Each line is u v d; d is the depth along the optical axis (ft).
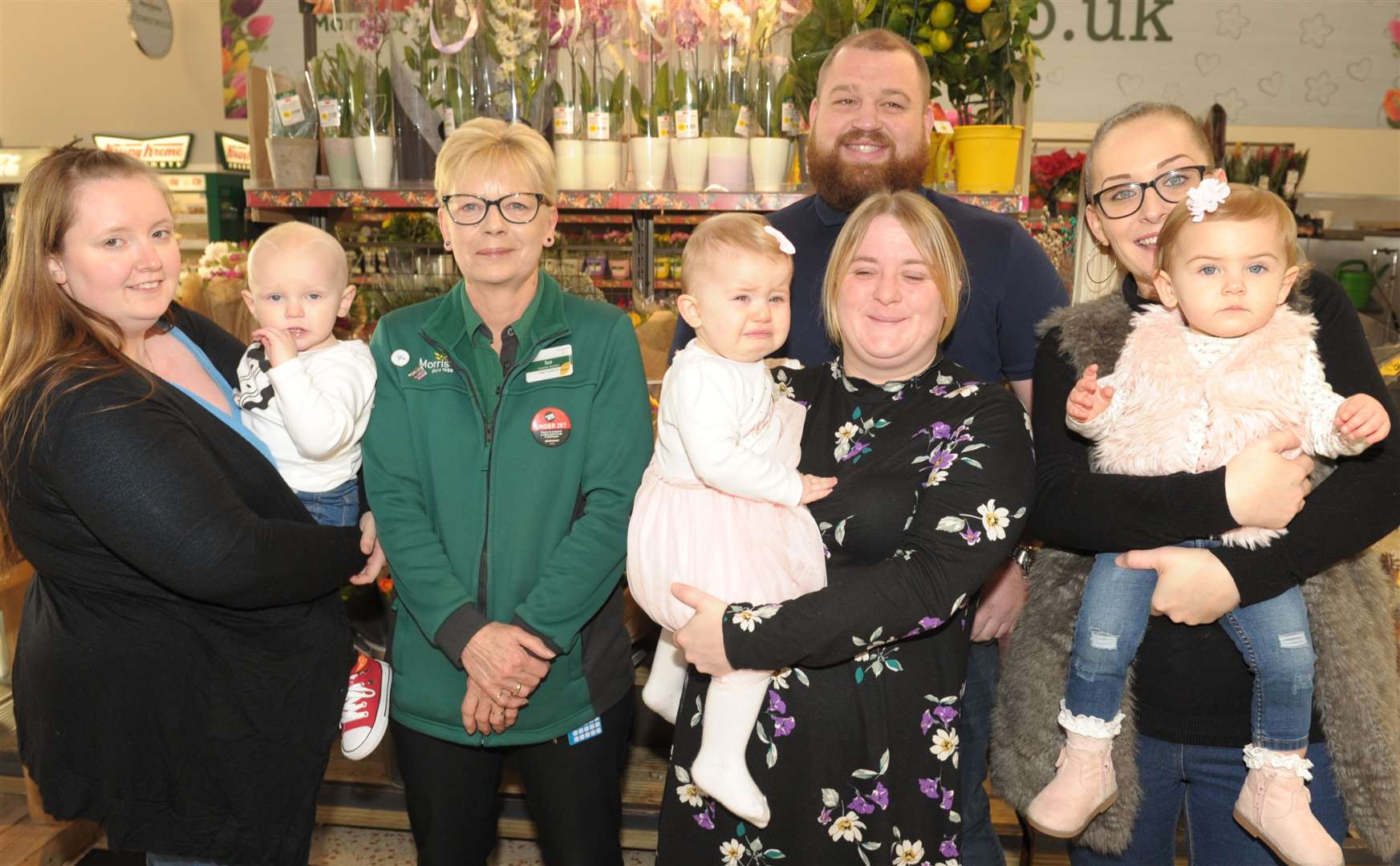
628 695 6.35
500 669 5.53
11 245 4.86
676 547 5.23
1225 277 4.97
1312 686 4.91
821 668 5.06
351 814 9.16
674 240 11.64
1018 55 9.48
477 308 5.93
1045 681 5.43
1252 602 4.83
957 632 5.31
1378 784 4.87
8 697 10.04
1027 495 4.96
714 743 5.06
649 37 10.11
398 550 5.79
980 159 9.32
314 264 5.85
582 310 6.12
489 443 5.89
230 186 19.31
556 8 9.93
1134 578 5.09
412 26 9.89
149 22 19.29
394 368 5.99
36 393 4.67
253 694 5.29
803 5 9.85
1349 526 4.71
